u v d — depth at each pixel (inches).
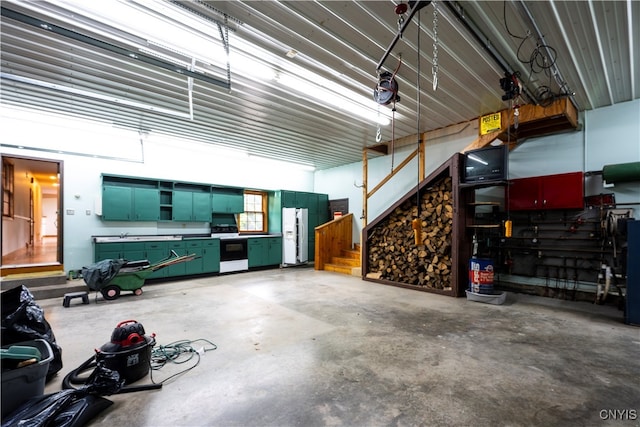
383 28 116.4
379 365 99.6
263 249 323.3
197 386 87.4
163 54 129.3
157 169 272.2
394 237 240.1
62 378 91.5
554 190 189.5
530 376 91.7
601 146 184.4
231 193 317.1
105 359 86.7
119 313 161.0
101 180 237.3
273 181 362.9
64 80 151.0
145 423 71.2
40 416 64.7
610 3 101.7
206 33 116.6
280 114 202.5
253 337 125.1
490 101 186.4
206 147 284.0
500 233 215.6
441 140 248.1
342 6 104.1
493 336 124.9
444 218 207.5
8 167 283.4
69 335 128.5
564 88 158.9
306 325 140.1
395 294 204.4
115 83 155.0
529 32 116.4
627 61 137.1
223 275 288.2
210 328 136.7
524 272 206.5
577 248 185.3
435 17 99.7
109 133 237.5
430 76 153.8
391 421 71.2
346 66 143.6
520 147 215.8
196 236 289.7
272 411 75.5
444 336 125.2
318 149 298.7
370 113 205.2
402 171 290.7
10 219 293.0
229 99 176.9
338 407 76.9
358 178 349.7
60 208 224.1
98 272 183.0
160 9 102.7
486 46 120.5
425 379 90.4
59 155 223.8
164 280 255.3
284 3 102.0
